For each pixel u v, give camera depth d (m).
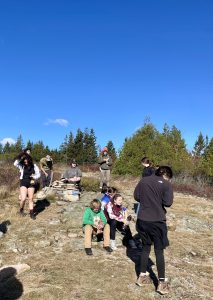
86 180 16.58
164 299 6.04
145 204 6.27
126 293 6.15
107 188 9.70
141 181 6.41
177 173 23.83
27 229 9.50
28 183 10.63
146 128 24.81
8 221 10.09
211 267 7.85
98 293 6.11
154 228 6.14
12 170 18.20
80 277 6.69
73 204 12.36
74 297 5.95
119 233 9.41
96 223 8.19
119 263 7.46
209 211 13.80
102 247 8.38
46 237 8.93
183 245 9.23
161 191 6.23
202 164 25.81
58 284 6.39
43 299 5.88
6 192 13.84
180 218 11.89
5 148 81.69
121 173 23.92
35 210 11.57
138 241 9.14
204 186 21.28
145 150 23.98
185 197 16.86
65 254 7.86
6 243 8.40
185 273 7.29
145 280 6.47
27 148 10.72
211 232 10.82
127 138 24.91
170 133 29.27
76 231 9.41
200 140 65.00
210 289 6.63
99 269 7.09
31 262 7.38
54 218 10.62
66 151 61.50
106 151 15.61
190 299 6.10
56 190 13.48
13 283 6.42
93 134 61.12
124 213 8.70
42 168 15.03
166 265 7.65
